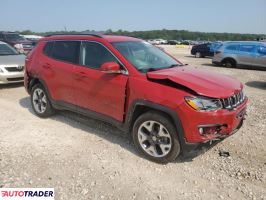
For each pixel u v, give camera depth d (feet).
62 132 17.75
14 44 56.59
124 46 16.11
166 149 13.57
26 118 20.43
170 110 12.80
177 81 12.92
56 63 18.43
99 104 16.01
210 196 11.57
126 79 14.48
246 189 12.03
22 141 16.40
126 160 14.28
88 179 12.62
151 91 13.39
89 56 16.70
